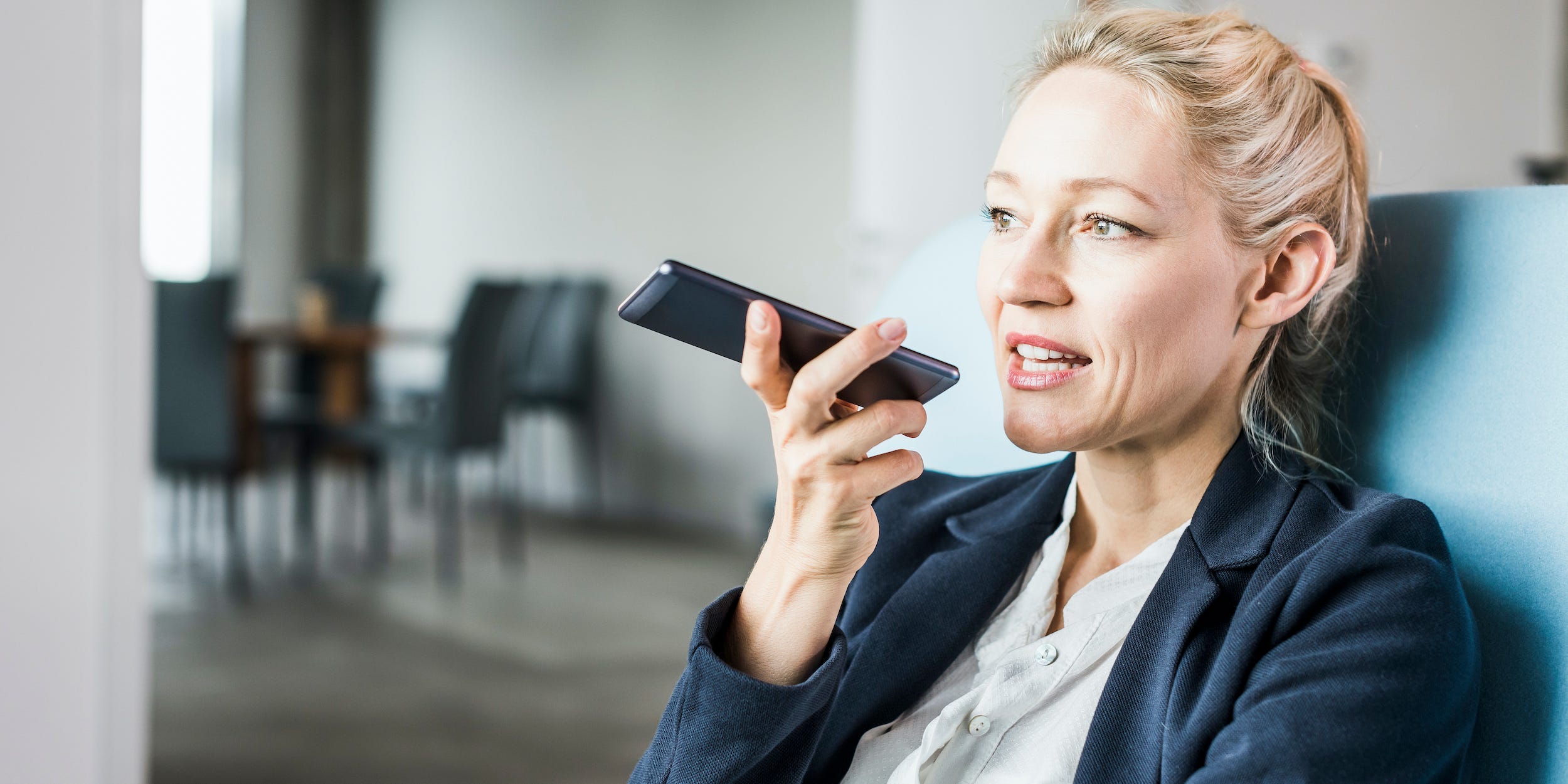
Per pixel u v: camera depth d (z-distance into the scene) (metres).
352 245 6.56
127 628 1.26
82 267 1.19
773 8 4.63
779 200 4.64
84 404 1.20
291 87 6.47
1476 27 2.87
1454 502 0.66
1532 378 0.63
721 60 4.82
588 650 3.14
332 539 4.58
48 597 1.17
